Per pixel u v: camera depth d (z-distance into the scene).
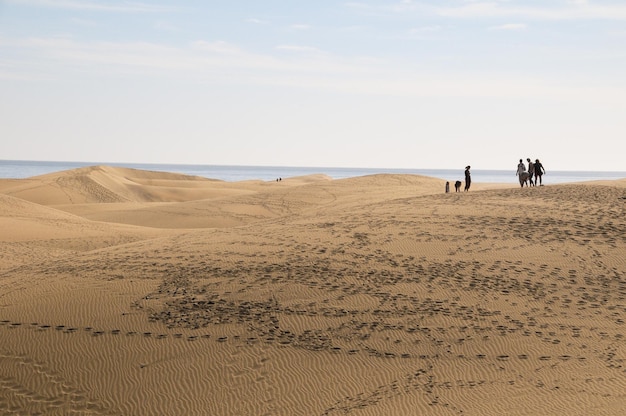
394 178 69.38
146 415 12.77
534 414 12.12
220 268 19.38
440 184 68.75
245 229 25.31
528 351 14.73
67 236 36.12
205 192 92.06
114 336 15.23
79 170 94.19
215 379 13.75
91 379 13.77
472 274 18.81
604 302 17.19
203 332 15.43
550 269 19.22
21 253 30.19
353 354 14.59
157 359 14.39
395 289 17.77
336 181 67.88
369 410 12.57
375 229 23.17
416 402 12.77
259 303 16.94
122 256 21.42
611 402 12.45
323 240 21.97
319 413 12.57
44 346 14.82
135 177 113.44
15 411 12.84
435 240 21.67
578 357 14.43
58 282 18.56
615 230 22.53
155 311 16.48
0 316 16.20
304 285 17.94
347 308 16.66
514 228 22.89
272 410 12.75
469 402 12.73
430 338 15.27
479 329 15.68
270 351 14.67
